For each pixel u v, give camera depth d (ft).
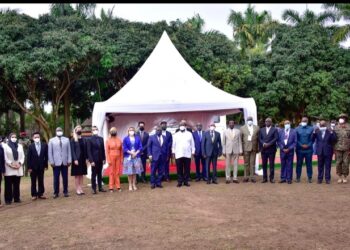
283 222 23.73
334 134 38.17
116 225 24.07
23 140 54.34
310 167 39.09
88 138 35.99
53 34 77.20
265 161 39.52
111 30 88.43
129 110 42.93
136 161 36.78
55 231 23.32
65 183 35.47
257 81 99.71
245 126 40.14
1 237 22.52
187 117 54.34
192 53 94.43
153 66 49.83
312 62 98.89
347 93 100.12
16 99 85.15
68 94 94.89
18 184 34.04
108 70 88.89
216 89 48.75
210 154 39.55
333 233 21.33
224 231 22.07
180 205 29.09
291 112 106.22
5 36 75.66
